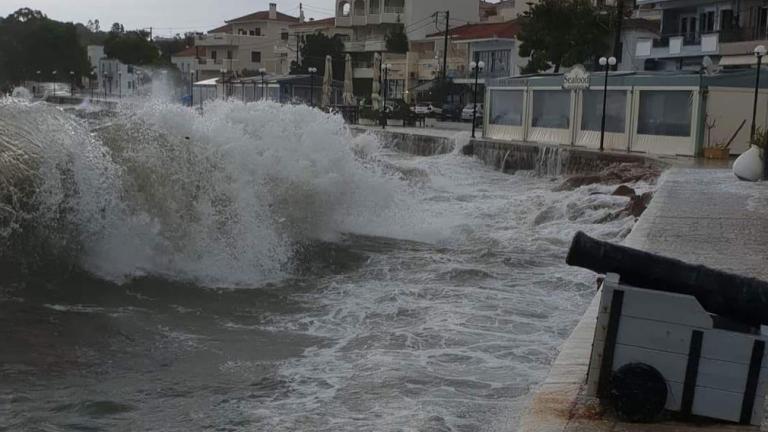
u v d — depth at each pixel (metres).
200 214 12.28
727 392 4.71
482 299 10.63
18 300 9.30
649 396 4.73
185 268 11.49
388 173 20.05
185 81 102.56
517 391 6.82
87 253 10.95
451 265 13.05
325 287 11.39
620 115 31.91
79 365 7.47
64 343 8.05
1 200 10.30
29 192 10.54
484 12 91.88
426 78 71.31
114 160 11.87
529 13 53.09
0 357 7.46
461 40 66.81
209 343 8.44
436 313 9.82
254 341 8.61
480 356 7.95
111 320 8.97
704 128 29.34
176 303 10.01
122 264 11.05
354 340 8.71
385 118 50.44
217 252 12.03
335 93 64.81
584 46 50.84
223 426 6.06
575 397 5.18
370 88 81.06
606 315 4.85
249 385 7.11
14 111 11.71
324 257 13.21
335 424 6.02
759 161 20.11
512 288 11.38
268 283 11.46
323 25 92.50
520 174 32.41
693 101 29.05
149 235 11.56
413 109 59.53
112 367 7.49
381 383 7.05
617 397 4.79
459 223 17.36
